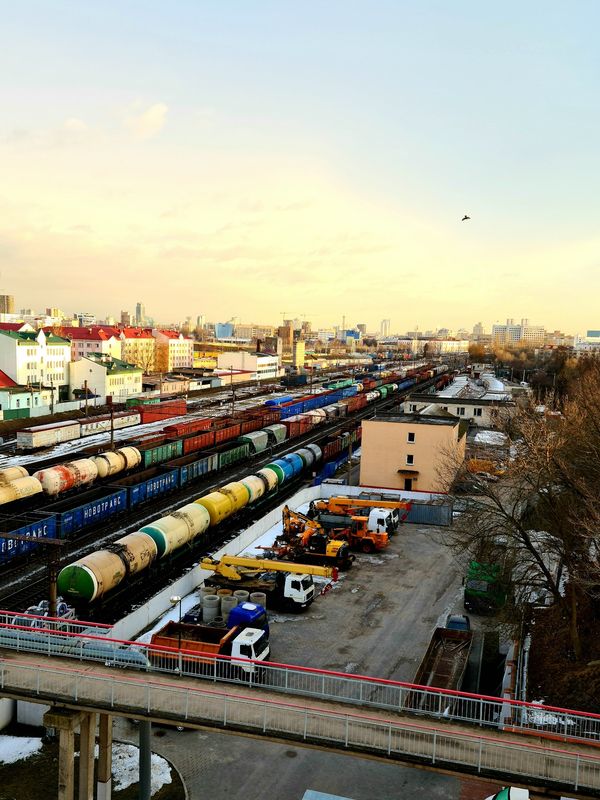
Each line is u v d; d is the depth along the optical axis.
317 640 28.97
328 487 54.25
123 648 21.67
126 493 48.22
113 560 30.66
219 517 42.28
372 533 41.81
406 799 19.31
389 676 25.88
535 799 15.07
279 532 43.81
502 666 27.33
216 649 23.69
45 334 102.94
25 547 37.62
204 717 16.62
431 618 31.80
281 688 17.94
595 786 14.80
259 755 21.28
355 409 107.75
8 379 92.94
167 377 141.12
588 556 28.59
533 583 29.33
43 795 18.92
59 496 51.12
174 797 19.09
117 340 144.38
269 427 78.50
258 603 31.17
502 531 32.00
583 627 28.47
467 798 19.45
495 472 48.66
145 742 18.16
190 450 68.69
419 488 54.31
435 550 42.06
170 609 31.17
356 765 20.97
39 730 22.11
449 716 17.03
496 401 83.62
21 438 69.44
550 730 20.00
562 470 32.06
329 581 36.34
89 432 79.19
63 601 29.58
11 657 19.62
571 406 45.56
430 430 53.84
